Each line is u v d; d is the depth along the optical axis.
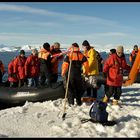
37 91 12.56
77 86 11.41
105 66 11.67
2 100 12.74
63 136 7.56
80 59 11.42
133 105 12.05
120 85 11.65
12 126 8.62
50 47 13.77
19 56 14.91
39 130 8.28
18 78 14.83
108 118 9.18
